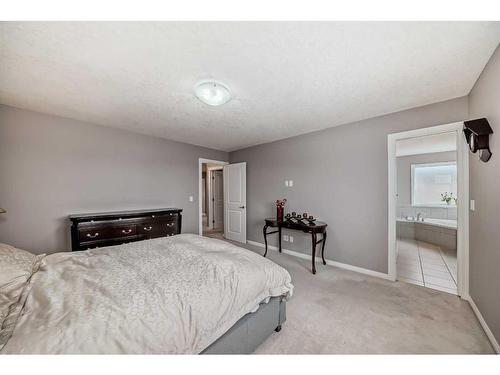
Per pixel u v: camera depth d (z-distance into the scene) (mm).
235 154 4957
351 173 3057
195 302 1126
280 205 3666
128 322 920
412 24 1243
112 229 2863
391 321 1832
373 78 1858
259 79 1866
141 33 1307
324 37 1352
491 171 1612
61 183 2785
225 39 1367
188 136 3795
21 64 1629
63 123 2795
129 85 1970
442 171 5340
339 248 3188
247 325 1401
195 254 1714
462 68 1711
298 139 3709
